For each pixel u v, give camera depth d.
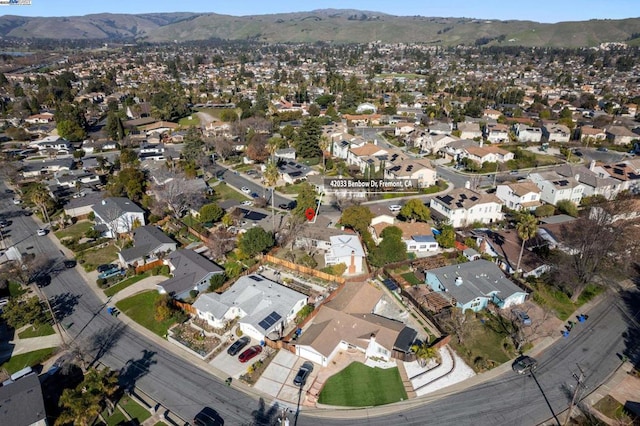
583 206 95.62
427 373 48.09
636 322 57.25
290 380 47.22
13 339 54.28
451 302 60.19
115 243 79.50
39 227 86.75
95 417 42.38
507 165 121.94
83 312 59.56
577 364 49.53
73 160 128.12
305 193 86.69
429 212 82.69
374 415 42.75
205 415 42.28
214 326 55.97
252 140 136.12
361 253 69.00
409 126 164.88
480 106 195.62
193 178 109.62
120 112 190.75
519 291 60.03
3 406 39.78
